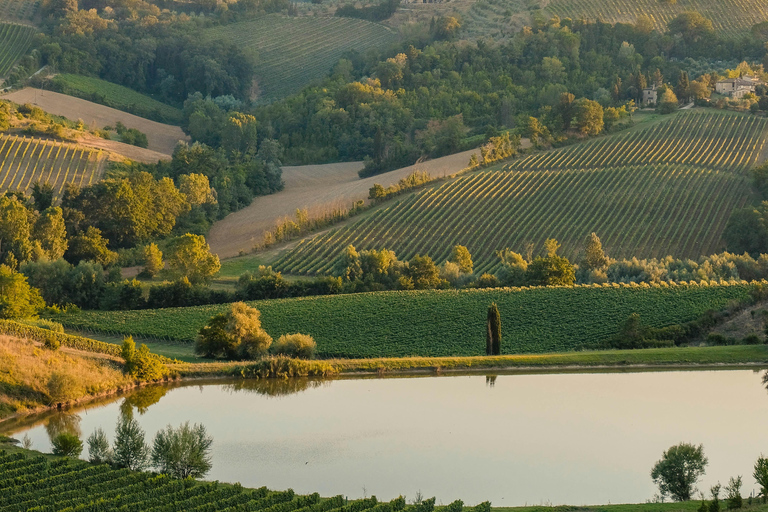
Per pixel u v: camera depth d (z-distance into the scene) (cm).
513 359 8250
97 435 5206
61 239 14150
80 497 4144
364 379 7869
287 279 12988
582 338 9338
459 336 9506
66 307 11088
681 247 14538
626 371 7975
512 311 10106
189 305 11544
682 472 4531
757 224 14025
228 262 14438
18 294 9956
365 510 3934
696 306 9900
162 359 8156
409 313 10156
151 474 4600
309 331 9769
